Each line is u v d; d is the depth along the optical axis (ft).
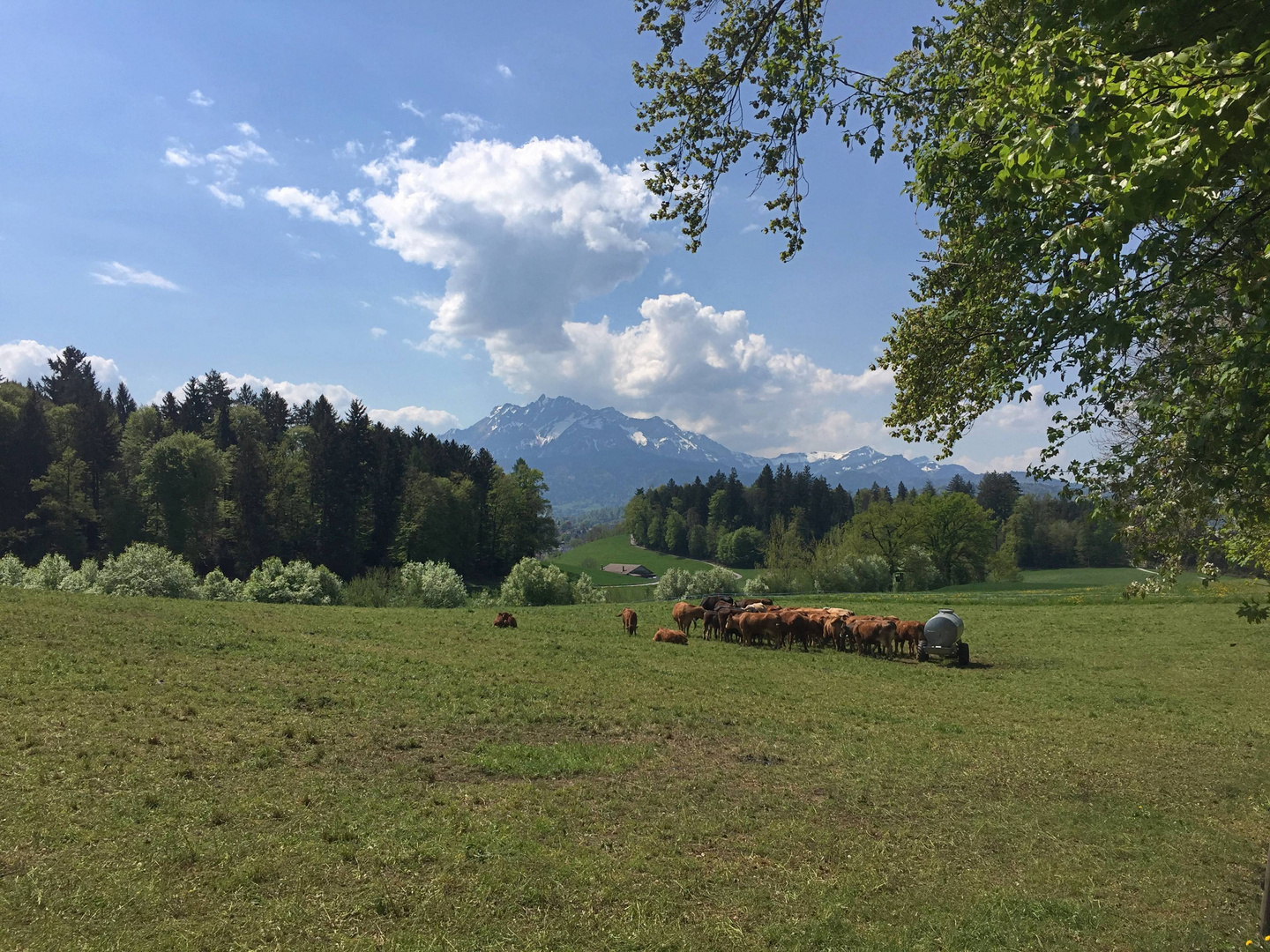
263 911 24.59
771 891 29.25
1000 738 56.90
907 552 335.67
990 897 29.43
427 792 37.65
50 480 317.42
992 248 35.83
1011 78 24.12
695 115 40.27
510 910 26.18
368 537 382.83
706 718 58.44
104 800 31.81
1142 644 111.65
